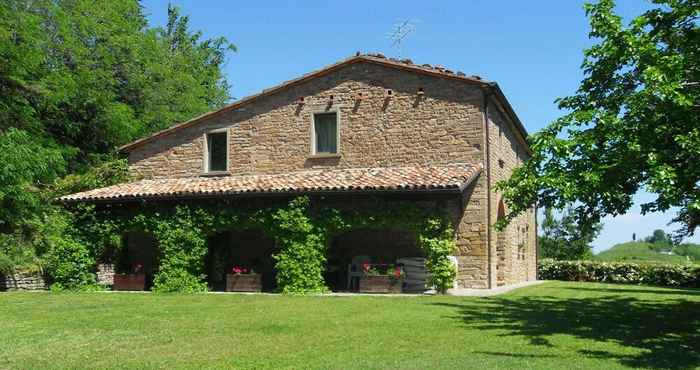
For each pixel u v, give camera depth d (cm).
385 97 1942
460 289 1736
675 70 964
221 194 1780
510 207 1128
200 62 4678
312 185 1708
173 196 1836
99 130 2994
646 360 802
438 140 1859
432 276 1612
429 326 1053
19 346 879
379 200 1644
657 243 5903
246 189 1753
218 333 977
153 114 3450
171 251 1811
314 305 1349
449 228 1611
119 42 3300
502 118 2059
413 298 1493
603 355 831
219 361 769
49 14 3058
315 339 921
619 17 1054
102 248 1902
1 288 1878
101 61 3186
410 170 1803
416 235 1728
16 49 2506
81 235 1903
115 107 2986
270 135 2095
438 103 1872
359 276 1820
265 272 2070
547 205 1079
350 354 808
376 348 851
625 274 2880
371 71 1972
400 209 1619
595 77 1099
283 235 1709
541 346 887
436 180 1619
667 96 924
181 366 743
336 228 1677
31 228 1988
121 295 1652
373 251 1947
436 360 770
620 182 1004
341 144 1983
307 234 1686
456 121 1842
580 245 3731
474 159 1806
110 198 1892
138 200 1891
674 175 897
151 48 3641
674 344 930
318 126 2050
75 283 1862
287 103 2083
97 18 3266
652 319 1207
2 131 2420
